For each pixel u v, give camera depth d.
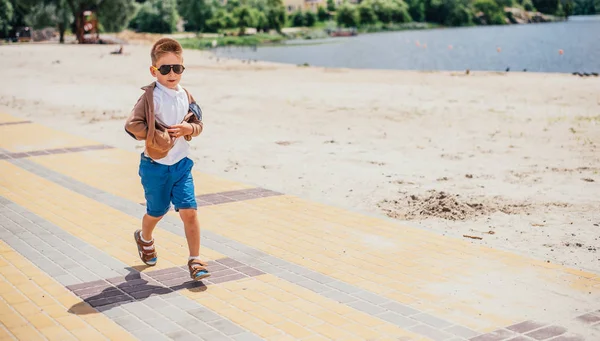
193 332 4.68
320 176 10.04
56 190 9.00
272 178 9.90
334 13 163.75
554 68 42.34
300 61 54.94
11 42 78.25
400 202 8.52
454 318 4.94
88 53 49.50
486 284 5.65
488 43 77.88
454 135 13.87
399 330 4.73
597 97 20.14
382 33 133.62
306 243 6.79
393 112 17.55
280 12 135.38
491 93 21.98
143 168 5.54
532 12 164.00
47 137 13.27
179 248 6.61
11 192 8.88
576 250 6.63
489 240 6.97
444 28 152.75
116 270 5.97
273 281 5.70
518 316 4.98
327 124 15.54
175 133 5.29
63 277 5.80
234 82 27.03
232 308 5.12
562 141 12.99
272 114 17.34
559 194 8.90
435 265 6.13
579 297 5.36
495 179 9.83
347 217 7.79
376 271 5.96
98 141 12.87
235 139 13.46
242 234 7.09
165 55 5.31
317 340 4.55
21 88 24.11
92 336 4.62
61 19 72.00
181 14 130.38
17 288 5.54
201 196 8.74
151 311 5.05
